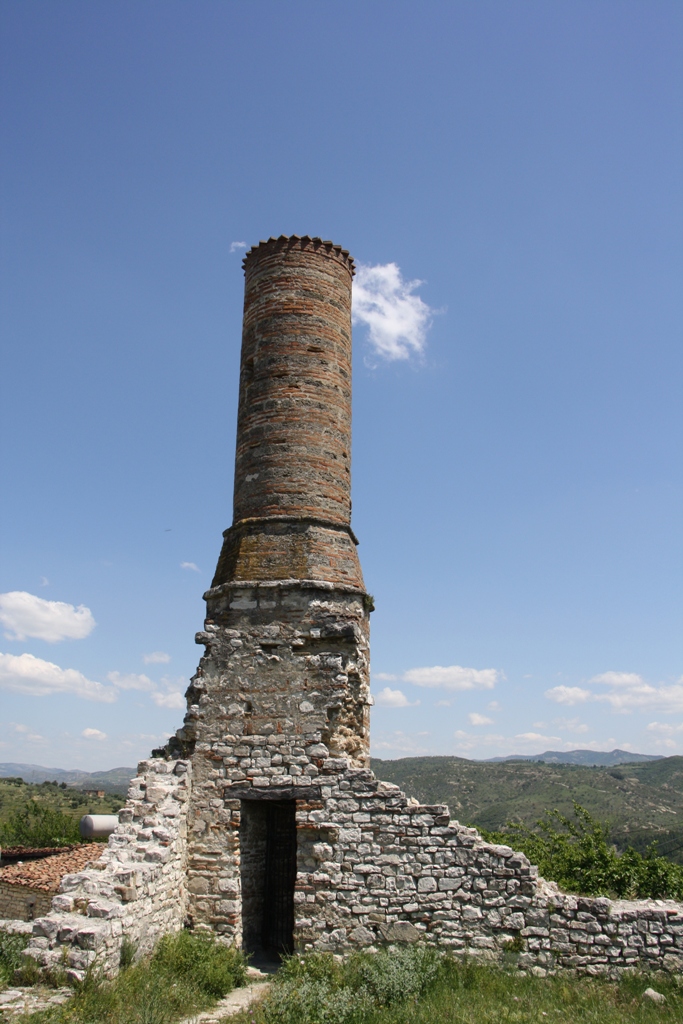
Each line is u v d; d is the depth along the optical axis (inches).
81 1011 322.0
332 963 458.9
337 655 558.3
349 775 526.0
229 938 509.0
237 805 535.8
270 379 651.5
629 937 469.7
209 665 574.6
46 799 2979.8
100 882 429.1
